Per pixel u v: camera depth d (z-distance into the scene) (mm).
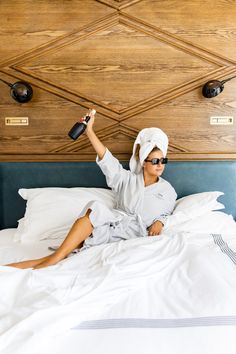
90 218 1550
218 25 2133
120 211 1841
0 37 2123
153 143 1901
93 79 2174
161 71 2172
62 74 2164
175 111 2211
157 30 2131
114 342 870
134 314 1000
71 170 2178
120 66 2164
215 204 1990
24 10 2102
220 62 2166
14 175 2172
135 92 2189
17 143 2223
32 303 994
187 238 1574
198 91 2193
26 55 2139
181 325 933
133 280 1159
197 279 1169
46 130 2211
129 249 1341
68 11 2107
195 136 2230
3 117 2195
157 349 841
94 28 2125
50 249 1655
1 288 1066
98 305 1022
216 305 996
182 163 2191
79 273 1185
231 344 856
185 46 2146
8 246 1729
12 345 830
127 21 2119
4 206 2191
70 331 918
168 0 2104
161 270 1259
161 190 1930
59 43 2135
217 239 1627
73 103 2193
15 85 2080
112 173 1909
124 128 2221
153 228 1739
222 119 2221
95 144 1882
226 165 2189
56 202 1927
